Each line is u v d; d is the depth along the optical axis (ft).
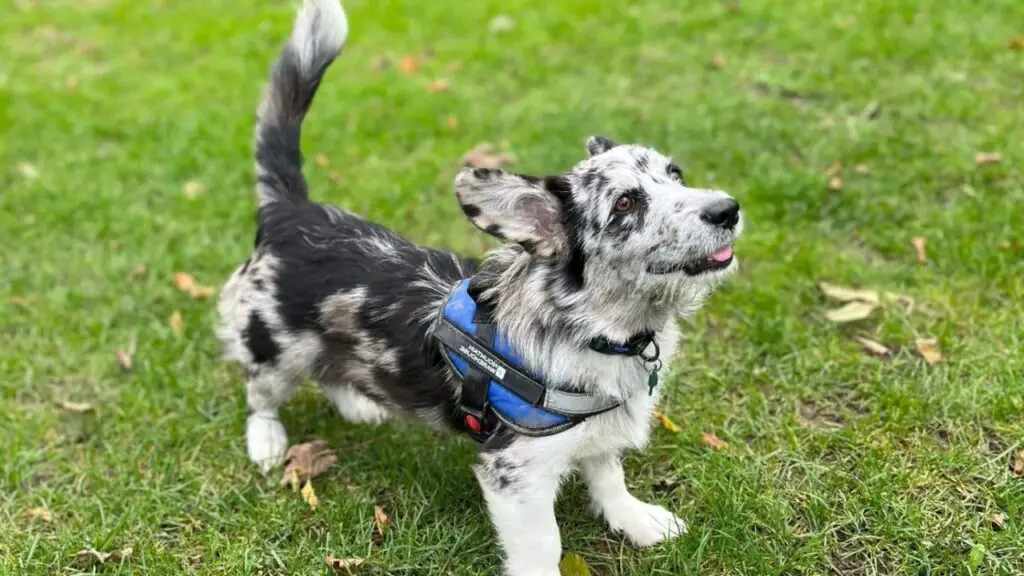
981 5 7.59
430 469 4.23
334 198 6.02
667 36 7.98
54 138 7.16
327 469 4.34
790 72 7.00
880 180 5.61
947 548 3.72
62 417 4.63
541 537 3.65
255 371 4.31
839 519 3.87
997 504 3.84
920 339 4.55
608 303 3.49
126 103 7.72
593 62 7.68
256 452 4.40
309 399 4.71
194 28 9.43
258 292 4.14
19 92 8.04
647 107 6.80
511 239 3.42
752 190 5.62
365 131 6.85
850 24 7.59
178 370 4.89
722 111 6.55
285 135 4.29
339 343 3.96
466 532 4.01
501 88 7.44
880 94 6.48
